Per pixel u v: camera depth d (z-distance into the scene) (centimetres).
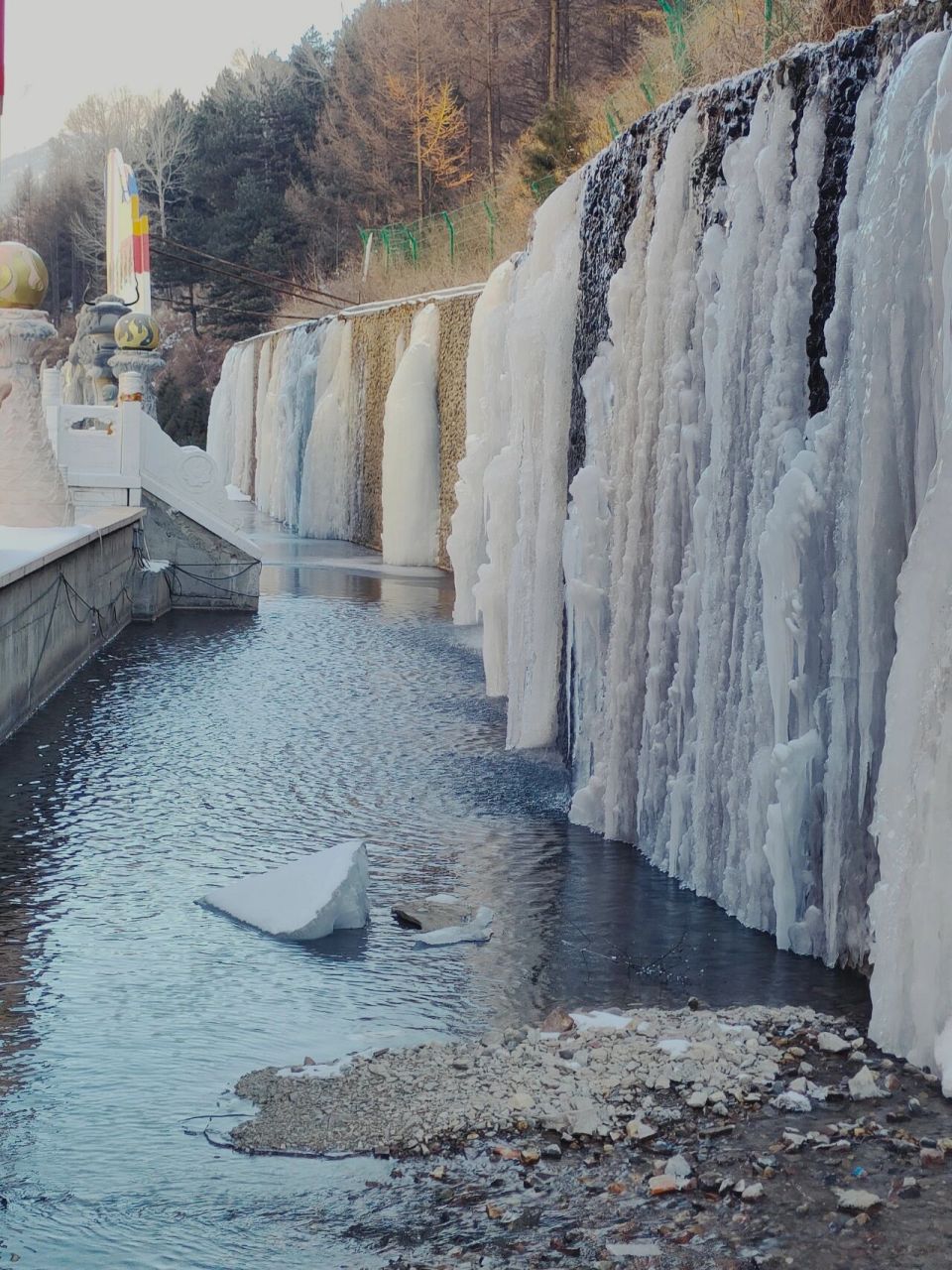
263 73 7300
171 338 6094
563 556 834
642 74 1997
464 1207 350
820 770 537
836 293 535
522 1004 490
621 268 774
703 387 659
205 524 1488
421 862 659
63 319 8144
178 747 875
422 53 4697
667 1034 452
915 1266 317
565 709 852
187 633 1331
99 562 1227
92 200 8331
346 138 5653
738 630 596
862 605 497
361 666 1169
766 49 1127
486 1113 397
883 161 493
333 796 773
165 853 662
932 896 421
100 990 500
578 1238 333
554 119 2338
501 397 1320
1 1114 406
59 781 789
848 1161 366
